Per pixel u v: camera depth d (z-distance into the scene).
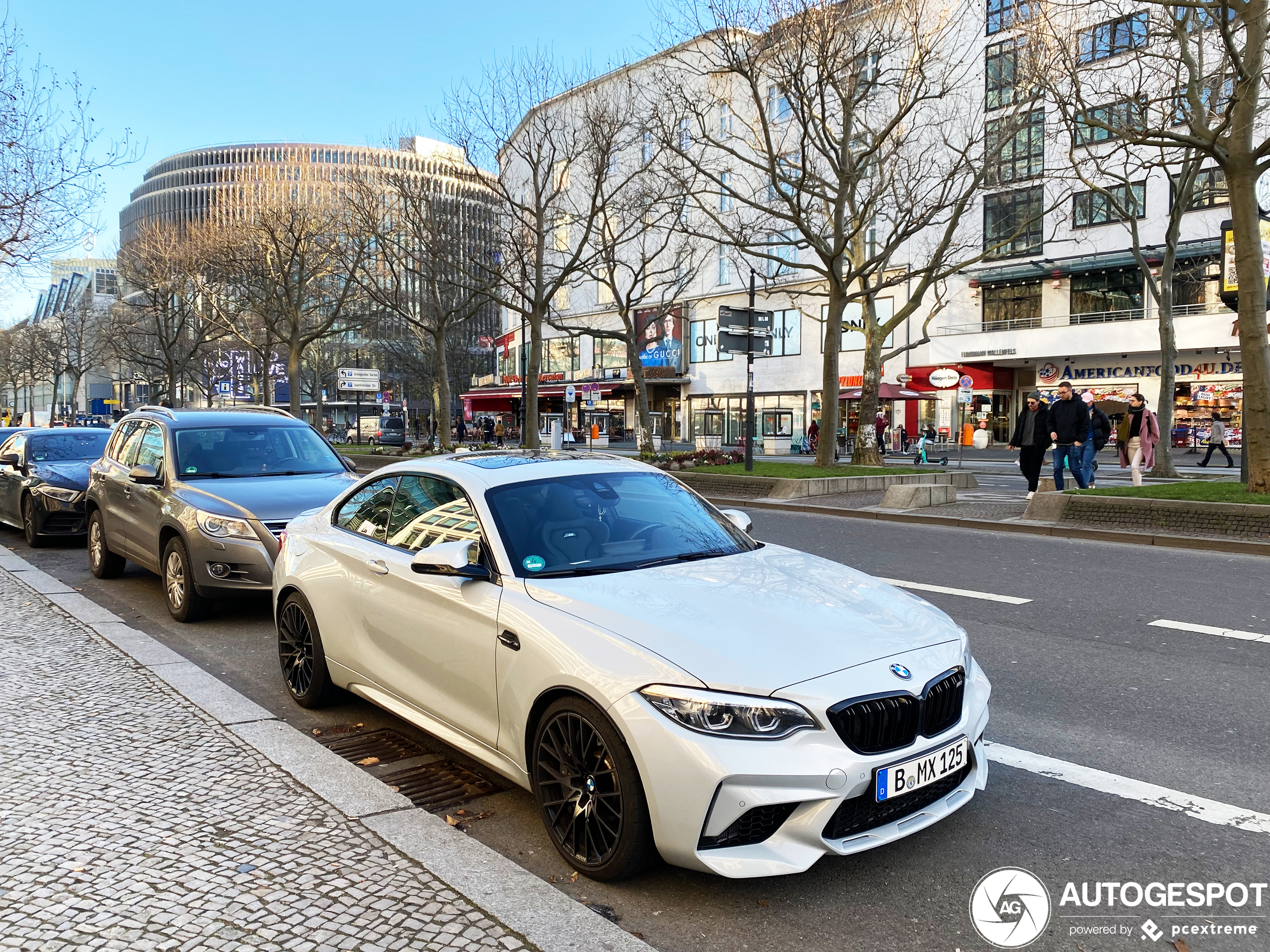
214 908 2.76
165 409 8.71
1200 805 3.73
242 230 31.20
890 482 18.30
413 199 26.81
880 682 2.97
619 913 2.94
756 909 2.96
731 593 3.46
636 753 2.87
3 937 2.59
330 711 5.06
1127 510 11.67
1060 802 3.78
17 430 13.51
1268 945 2.75
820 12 17.20
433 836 3.28
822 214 23.97
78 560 10.19
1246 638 6.43
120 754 4.07
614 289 24.11
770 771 2.74
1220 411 32.72
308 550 4.99
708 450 23.41
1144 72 21.22
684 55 27.28
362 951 2.55
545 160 31.53
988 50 28.47
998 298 37.53
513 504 4.04
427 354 49.31
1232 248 13.20
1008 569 9.33
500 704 3.50
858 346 41.38
